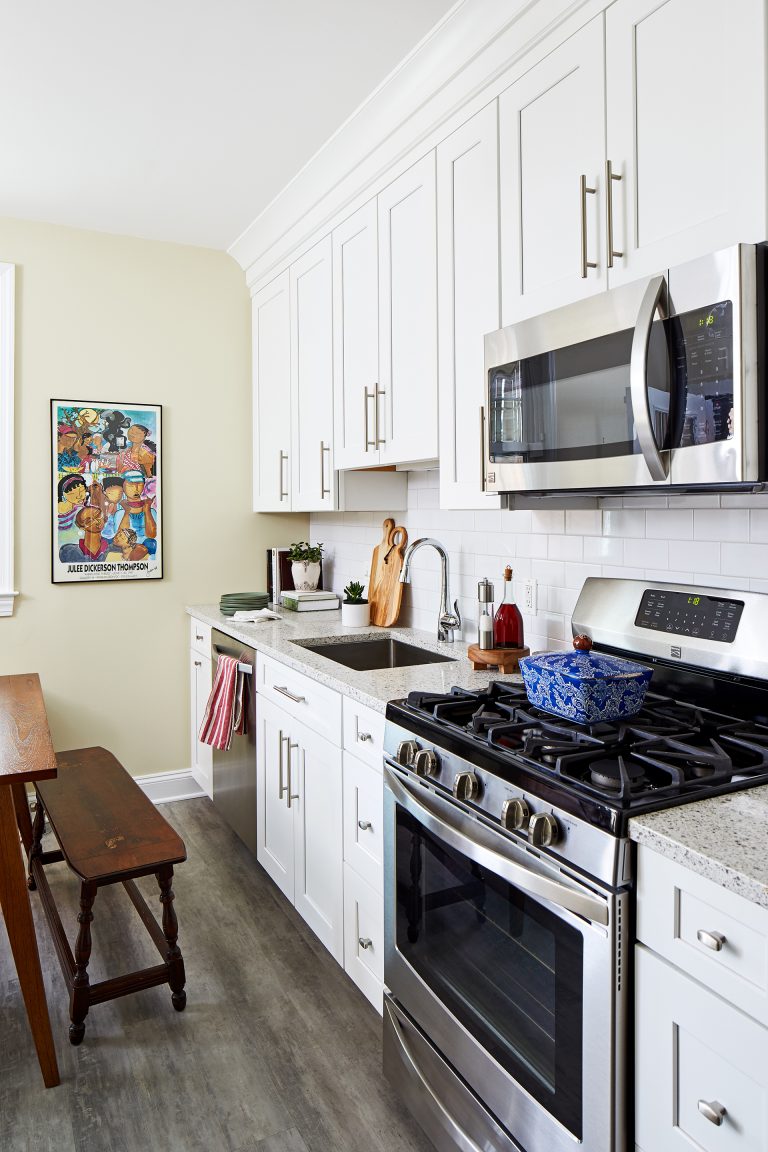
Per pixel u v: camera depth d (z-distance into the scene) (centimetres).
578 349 155
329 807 222
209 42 208
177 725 372
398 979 177
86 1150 166
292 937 250
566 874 121
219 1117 175
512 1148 135
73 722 349
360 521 344
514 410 176
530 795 129
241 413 379
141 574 359
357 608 300
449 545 275
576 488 161
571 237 167
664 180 143
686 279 129
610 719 146
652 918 109
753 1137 95
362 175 256
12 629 335
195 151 270
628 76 150
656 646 172
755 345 121
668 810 114
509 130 185
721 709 157
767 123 124
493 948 141
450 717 164
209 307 370
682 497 179
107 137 260
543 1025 127
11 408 328
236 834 329
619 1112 113
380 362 250
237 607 341
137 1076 188
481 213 197
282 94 233
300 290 314
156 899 275
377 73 222
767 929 92
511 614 223
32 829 283
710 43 133
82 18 197
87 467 345
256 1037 202
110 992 202
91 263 343
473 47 191
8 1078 188
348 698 206
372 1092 183
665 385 133
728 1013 97
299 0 190
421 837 166
